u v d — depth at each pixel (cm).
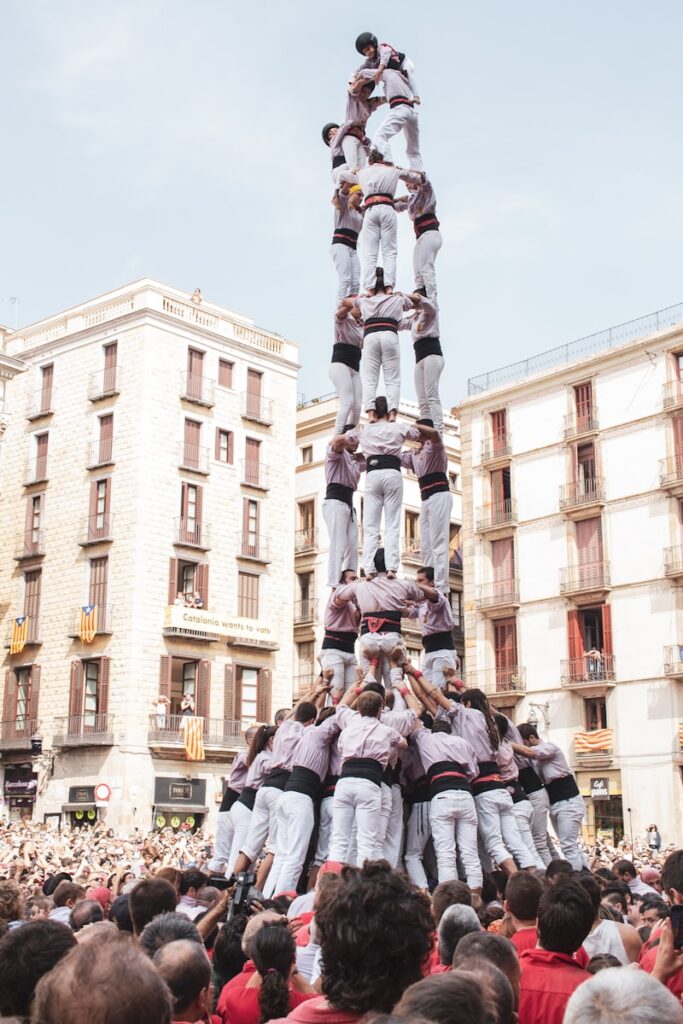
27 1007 393
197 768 4388
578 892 551
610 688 4269
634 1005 305
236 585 4691
